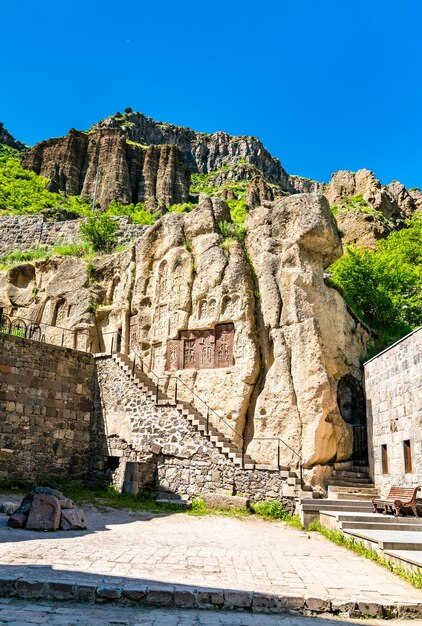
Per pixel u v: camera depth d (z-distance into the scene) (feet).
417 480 42.14
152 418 56.13
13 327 79.15
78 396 61.93
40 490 35.47
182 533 36.88
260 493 47.39
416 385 43.55
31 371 57.82
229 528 40.11
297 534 39.11
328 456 52.11
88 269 77.46
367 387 55.47
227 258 62.85
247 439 55.52
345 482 50.52
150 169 248.52
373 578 25.03
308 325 55.93
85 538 31.99
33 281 84.02
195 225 67.21
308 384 53.57
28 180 220.02
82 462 60.70
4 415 54.54
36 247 99.66
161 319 66.03
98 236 89.45
